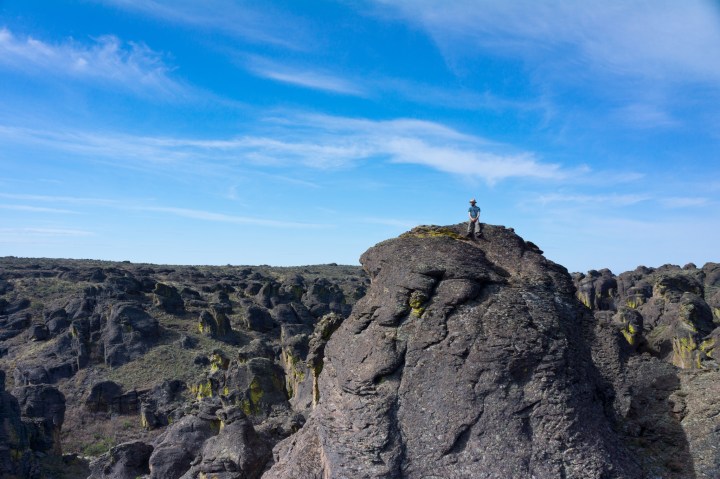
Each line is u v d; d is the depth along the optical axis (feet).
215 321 322.14
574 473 58.70
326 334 123.24
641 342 154.81
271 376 177.27
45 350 289.33
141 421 231.71
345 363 69.82
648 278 366.22
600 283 349.41
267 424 122.62
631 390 79.46
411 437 62.85
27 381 264.11
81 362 278.26
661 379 80.89
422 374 65.16
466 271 69.51
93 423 232.12
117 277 377.09
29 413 204.64
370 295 75.46
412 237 77.51
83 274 417.90
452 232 80.84
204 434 128.16
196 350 294.25
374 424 63.93
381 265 76.33
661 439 70.33
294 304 374.02
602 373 81.76
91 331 299.38
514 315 65.82
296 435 84.28
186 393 243.81
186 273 497.05
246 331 337.72
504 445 60.08
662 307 244.01
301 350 206.18
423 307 68.59
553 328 65.51
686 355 169.78
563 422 60.39
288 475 72.38
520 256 76.95
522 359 62.90
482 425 61.31
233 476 98.22
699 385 76.69
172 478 121.60
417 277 69.97
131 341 289.74
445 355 65.00
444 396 63.26
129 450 139.03
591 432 61.05
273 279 540.52
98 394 241.76
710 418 70.44
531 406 61.46
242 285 466.29
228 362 244.22
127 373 266.98
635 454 67.87
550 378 62.23
